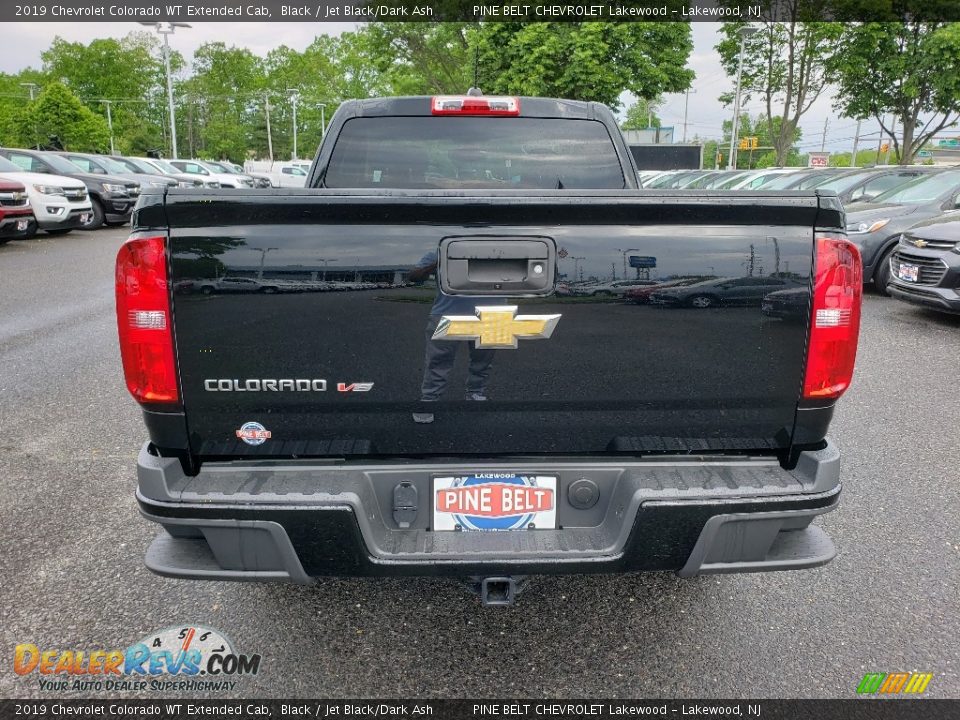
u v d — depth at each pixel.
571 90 24.30
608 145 3.71
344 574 2.05
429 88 31.98
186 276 1.93
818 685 2.36
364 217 1.92
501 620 2.71
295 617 2.71
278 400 2.02
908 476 3.89
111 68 86.88
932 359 6.19
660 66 24.39
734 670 2.43
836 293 2.01
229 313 1.95
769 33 29.58
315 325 1.97
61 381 5.50
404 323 1.98
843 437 4.44
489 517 2.11
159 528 3.34
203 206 1.89
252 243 1.92
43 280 9.94
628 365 2.03
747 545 2.08
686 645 2.56
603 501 2.13
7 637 2.58
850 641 2.57
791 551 2.15
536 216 1.93
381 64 32.34
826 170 15.01
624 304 1.99
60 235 15.41
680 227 1.97
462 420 2.09
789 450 2.14
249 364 1.99
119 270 1.94
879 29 26.94
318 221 1.92
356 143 3.69
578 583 2.95
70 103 69.19
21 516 3.43
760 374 2.05
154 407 2.02
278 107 92.94
